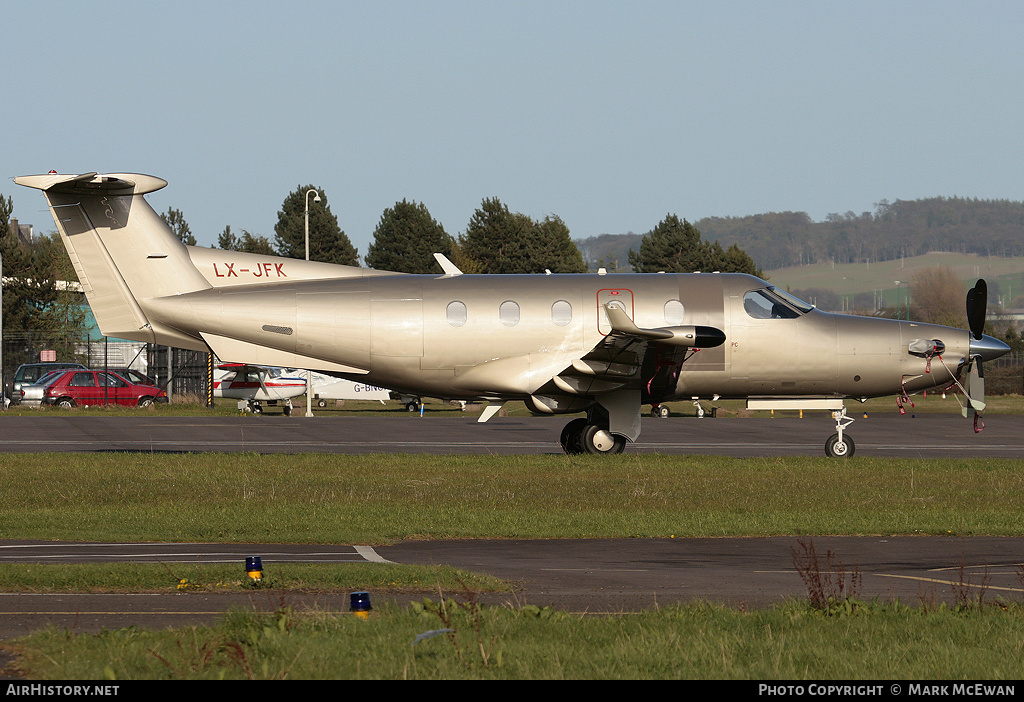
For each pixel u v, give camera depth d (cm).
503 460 7956
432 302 7994
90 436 10825
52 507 6031
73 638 2714
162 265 7988
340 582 3659
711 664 2520
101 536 4975
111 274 7944
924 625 2917
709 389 8206
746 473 7300
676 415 15050
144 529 5178
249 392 16062
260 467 7669
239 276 8181
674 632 2783
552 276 8169
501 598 3459
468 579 3719
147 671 2423
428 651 2555
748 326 8069
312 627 2778
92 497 6369
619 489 6625
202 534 5019
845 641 2750
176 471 7450
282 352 8081
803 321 8181
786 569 4078
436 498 6291
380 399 18050
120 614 3144
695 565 4181
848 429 11894
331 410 17775
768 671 2470
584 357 7694
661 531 5119
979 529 5131
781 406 8406
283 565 3988
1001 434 11231
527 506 5994
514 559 4356
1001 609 3109
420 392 8269
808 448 9631
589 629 2834
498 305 7988
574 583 3756
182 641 2667
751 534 5072
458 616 2909
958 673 2492
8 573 3703
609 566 4159
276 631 2686
